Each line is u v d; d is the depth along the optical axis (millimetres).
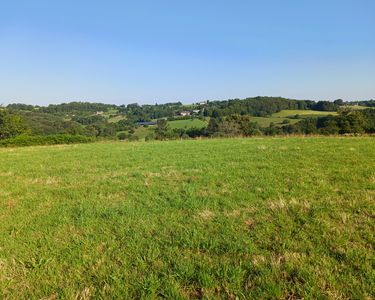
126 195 8281
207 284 3857
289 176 9688
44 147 27281
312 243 4875
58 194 8773
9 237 5559
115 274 4176
